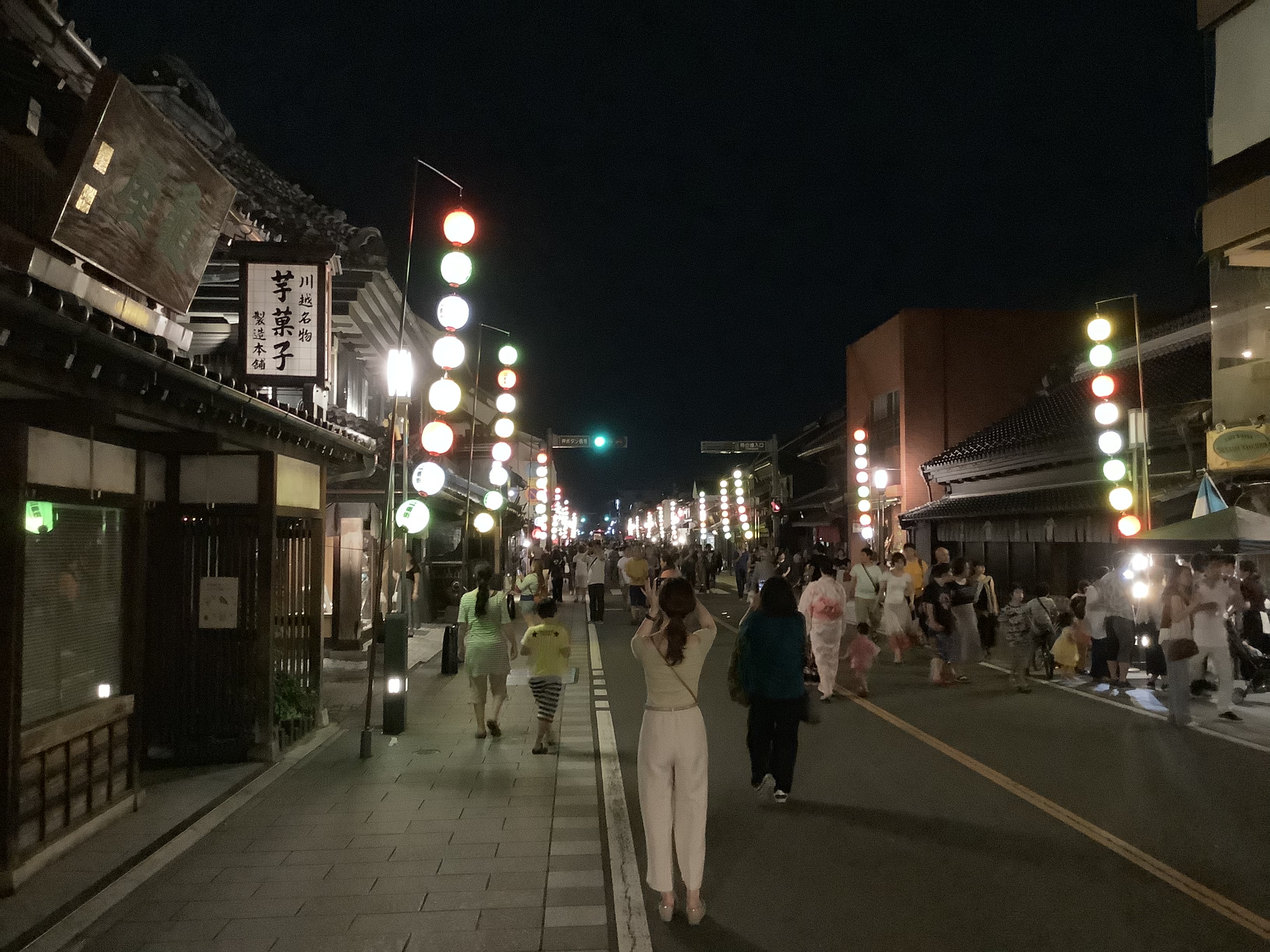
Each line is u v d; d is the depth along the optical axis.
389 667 10.33
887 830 6.70
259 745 8.80
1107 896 5.44
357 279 13.42
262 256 9.77
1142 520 15.70
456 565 23.56
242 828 6.89
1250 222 13.20
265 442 8.48
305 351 9.77
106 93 6.09
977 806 7.27
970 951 4.75
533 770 8.63
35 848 5.80
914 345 31.09
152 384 5.89
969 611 13.21
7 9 6.54
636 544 31.94
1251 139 13.31
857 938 4.93
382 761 8.98
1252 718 10.84
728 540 65.94
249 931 5.04
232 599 8.76
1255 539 11.06
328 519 15.68
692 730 5.32
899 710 11.52
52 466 5.98
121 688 7.11
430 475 11.51
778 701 7.45
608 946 4.86
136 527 7.25
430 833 6.75
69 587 6.35
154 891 5.61
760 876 5.85
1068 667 14.05
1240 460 14.17
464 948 4.84
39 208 6.70
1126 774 8.25
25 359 4.73
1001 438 26.03
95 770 6.61
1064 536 21.31
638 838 6.66
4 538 5.50
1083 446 20.80
